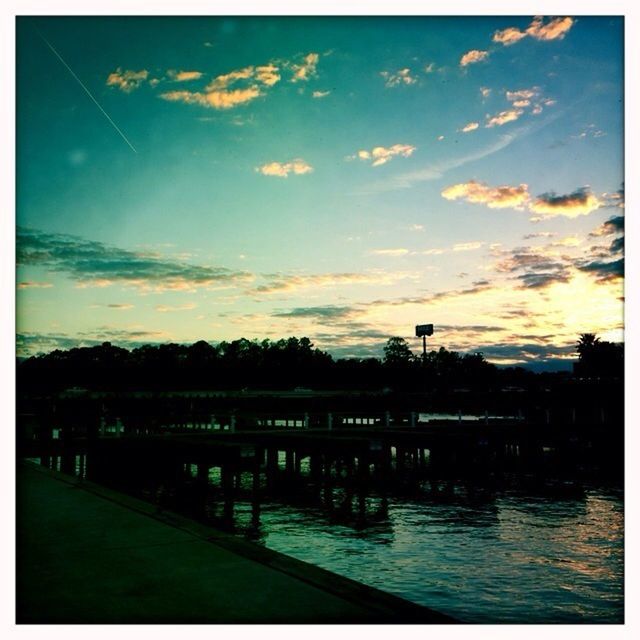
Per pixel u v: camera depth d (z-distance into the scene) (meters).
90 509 10.77
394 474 29.33
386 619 5.36
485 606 10.69
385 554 14.77
